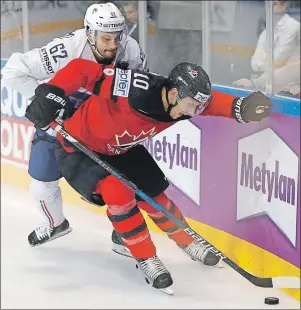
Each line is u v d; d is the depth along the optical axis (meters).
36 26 13.93
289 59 12.82
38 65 9.93
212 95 9.80
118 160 10.34
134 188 9.88
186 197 12.12
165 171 12.52
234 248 11.21
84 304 10.09
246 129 10.74
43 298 10.27
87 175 10.05
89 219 13.57
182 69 9.23
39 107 9.24
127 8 12.83
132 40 10.45
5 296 10.35
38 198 11.48
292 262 10.09
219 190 11.41
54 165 11.11
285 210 10.15
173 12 13.06
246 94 11.08
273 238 10.42
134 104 9.36
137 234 10.23
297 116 9.80
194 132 11.76
